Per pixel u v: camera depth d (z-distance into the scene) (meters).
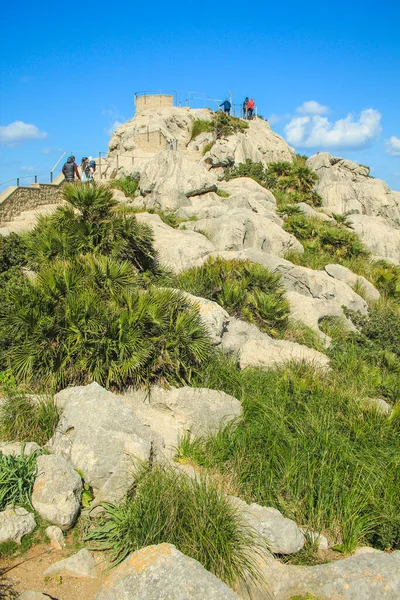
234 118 38.91
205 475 6.46
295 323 13.09
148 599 4.57
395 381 11.08
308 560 5.89
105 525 5.70
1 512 5.58
